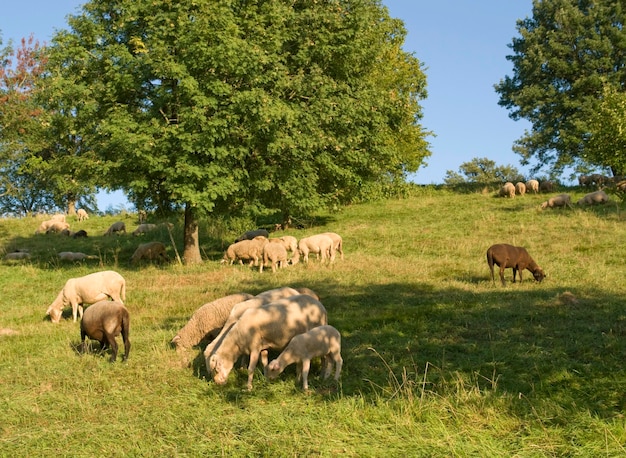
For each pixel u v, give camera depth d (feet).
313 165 73.56
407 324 37.99
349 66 78.79
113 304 32.96
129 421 24.56
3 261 79.10
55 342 37.86
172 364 31.35
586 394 24.45
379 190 109.60
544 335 33.60
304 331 29.17
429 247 73.26
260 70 64.95
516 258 51.34
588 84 119.75
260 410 24.67
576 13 122.52
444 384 26.17
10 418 25.41
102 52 64.39
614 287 46.62
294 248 68.28
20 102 92.32
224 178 61.57
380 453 20.31
